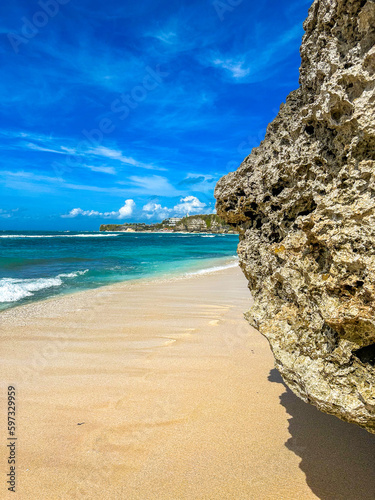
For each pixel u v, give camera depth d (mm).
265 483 2188
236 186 3156
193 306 7602
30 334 5695
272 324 2559
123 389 3637
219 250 31844
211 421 2936
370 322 1751
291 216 2639
